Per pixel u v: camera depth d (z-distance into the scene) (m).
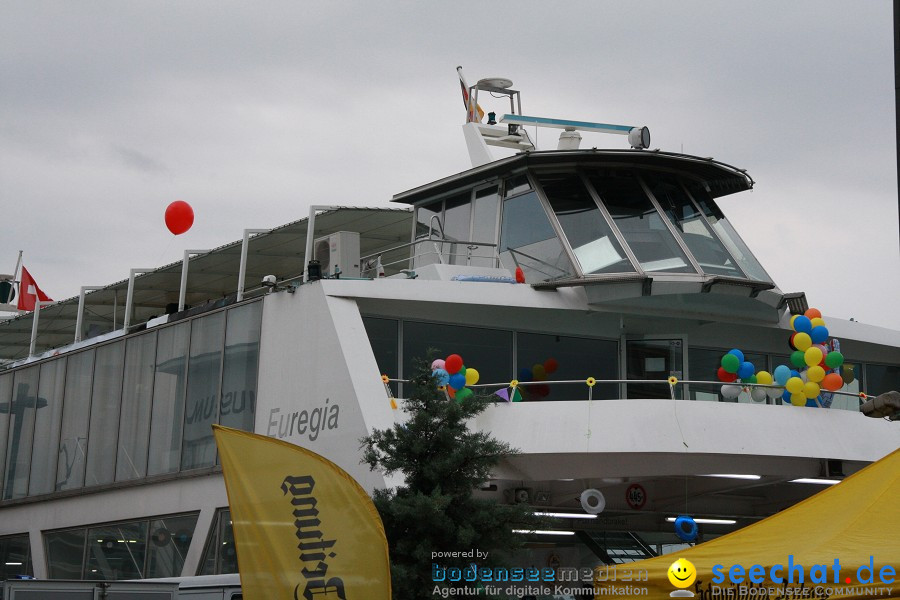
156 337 28.56
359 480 21.22
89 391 30.80
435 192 27.58
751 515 27.12
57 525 30.75
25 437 33.16
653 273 23.92
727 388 23.22
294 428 23.22
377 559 14.55
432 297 23.19
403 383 23.48
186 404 26.92
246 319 25.64
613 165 25.52
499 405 22.39
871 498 15.26
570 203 25.27
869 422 23.53
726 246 25.58
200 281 32.00
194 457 26.27
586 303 24.20
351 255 24.77
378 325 23.61
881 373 29.06
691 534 21.81
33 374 33.56
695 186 26.50
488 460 17.66
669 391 25.33
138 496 27.84
